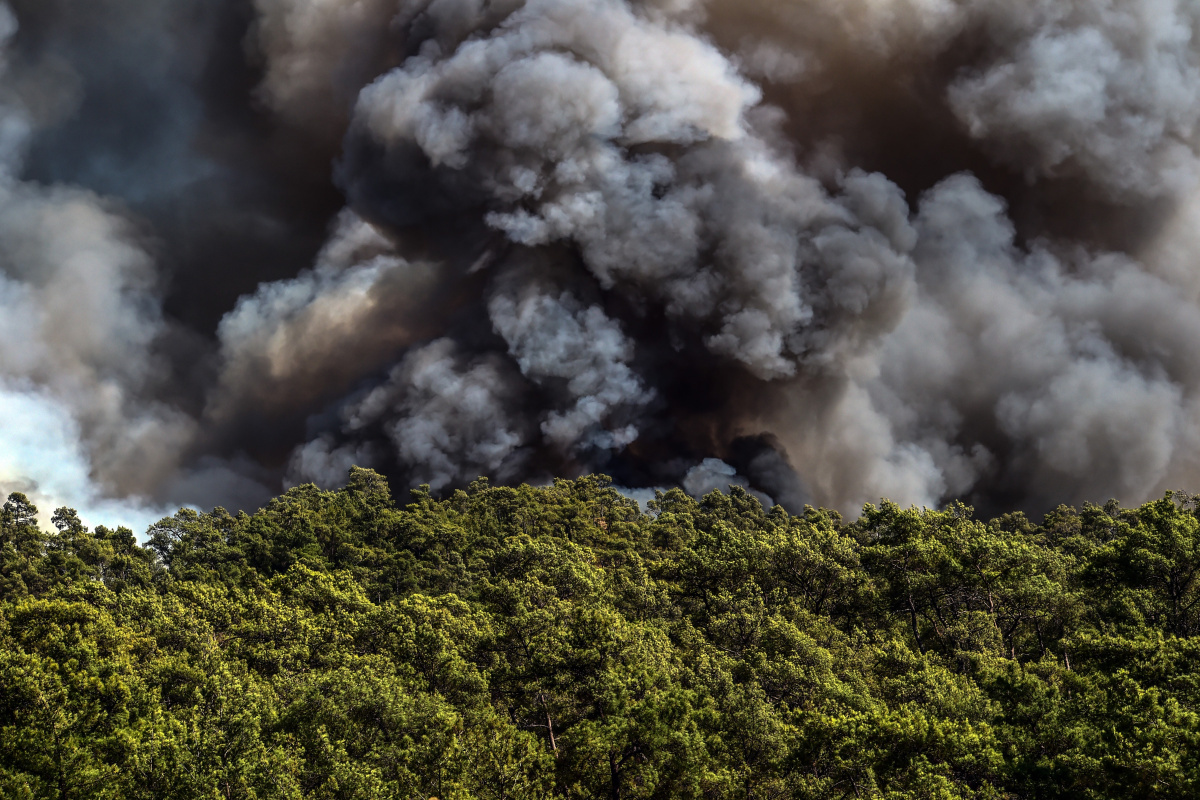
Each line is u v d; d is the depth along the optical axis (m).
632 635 51.09
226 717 39.09
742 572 75.44
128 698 45.50
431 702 44.06
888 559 68.88
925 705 42.84
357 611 73.00
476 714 43.84
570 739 42.06
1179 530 57.97
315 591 79.75
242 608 72.94
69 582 102.75
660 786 38.38
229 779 34.84
